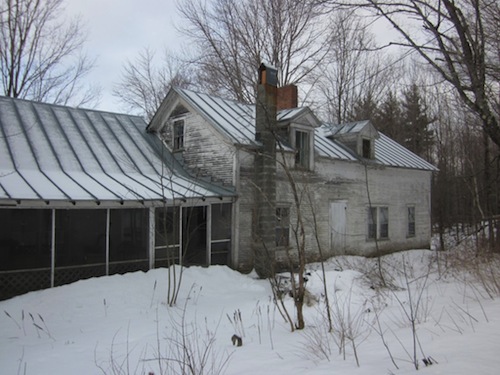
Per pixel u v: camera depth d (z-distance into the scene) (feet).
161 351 22.65
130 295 34.83
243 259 47.50
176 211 44.39
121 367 19.39
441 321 24.11
